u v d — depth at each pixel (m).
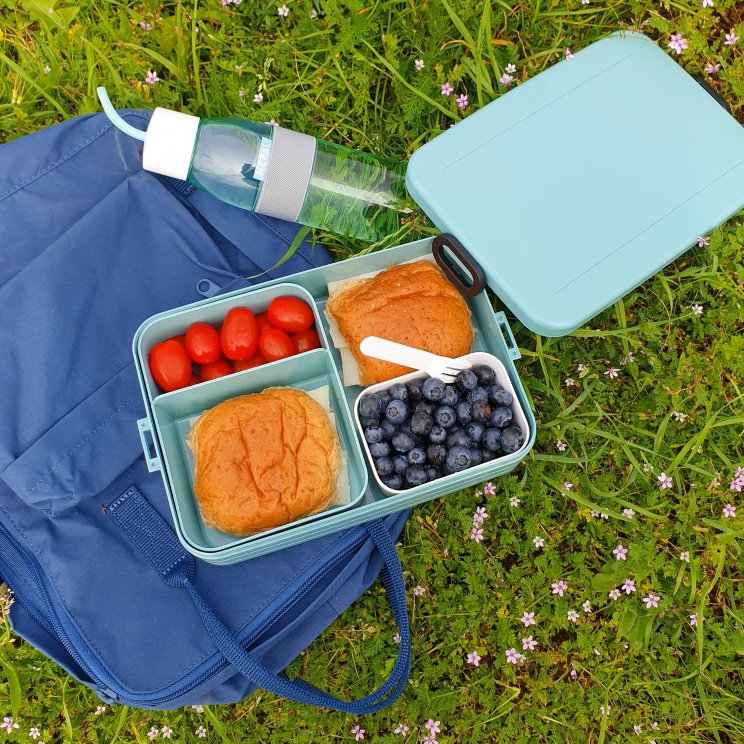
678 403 1.50
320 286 1.43
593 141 1.33
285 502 1.21
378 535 1.31
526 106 1.35
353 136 1.60
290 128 1.59
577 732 1.50
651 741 1.49
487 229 1.29
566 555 1.54
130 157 1.41
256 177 1.36
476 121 1.34
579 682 1.53
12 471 1.26
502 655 1.51
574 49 1.59
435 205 1.30
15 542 1.31
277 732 1.51
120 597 1.30
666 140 1.34
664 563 1.50
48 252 1.34
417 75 1.58
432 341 1.29
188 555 1.30
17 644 1.51
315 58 1.61
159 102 1.58
